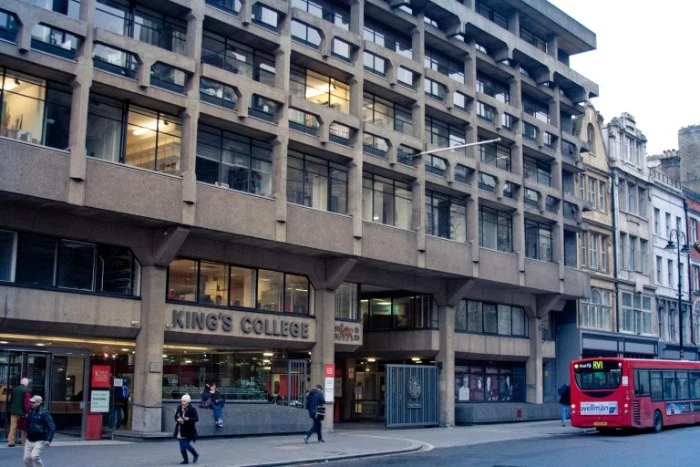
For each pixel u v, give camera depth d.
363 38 34.16
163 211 26.11
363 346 41.03
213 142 29.08
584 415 33.00
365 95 35.31
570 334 48.44
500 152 42.75
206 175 28.69
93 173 24.52
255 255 30.67
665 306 59.94
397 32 37.72
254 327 30.42
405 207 36.41
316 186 32.38
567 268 45.66
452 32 38.84
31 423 15.95
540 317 45.69
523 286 41.69
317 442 27.58
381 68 36.75
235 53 30.16
